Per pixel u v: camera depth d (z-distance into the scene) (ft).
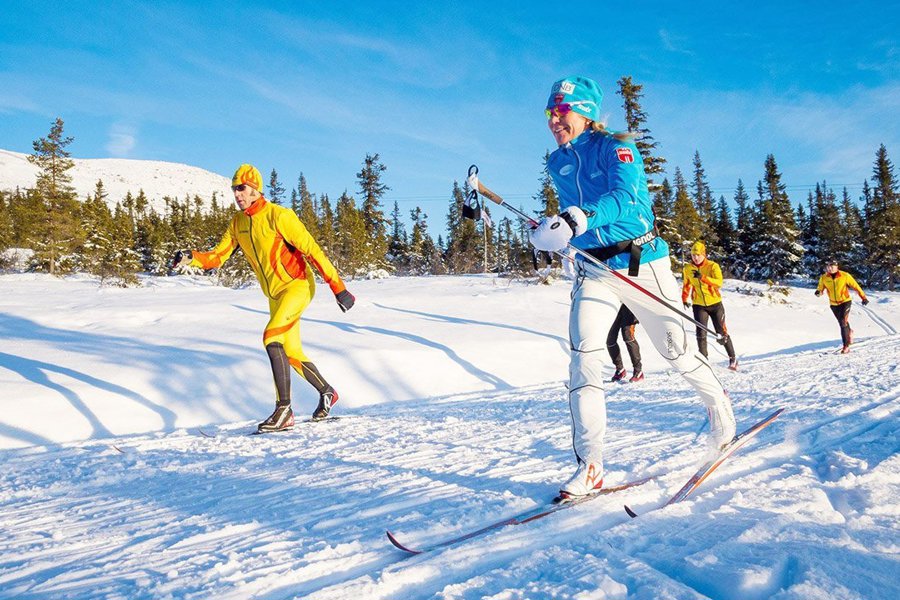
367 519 7.62
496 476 9.66
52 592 5.73
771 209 131.34
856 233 148.97
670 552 6.00
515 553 6.35
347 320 29.58
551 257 8.91
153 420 16.29
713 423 9.71
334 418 16.01
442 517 7.52
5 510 8.71
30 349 21.36
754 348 33.24
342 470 10.39
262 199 15.29
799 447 10.68
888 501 7.33
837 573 5.16
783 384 18.95
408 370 21.79
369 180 141.59
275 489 9.30
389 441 12.85
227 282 66.74
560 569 5.65
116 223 148.97
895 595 4.76
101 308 30.63
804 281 126.21
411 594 5.44
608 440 12.01
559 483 9.17
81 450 12.96
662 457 10.41
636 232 8.64
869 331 41.42
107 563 6.46
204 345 22.40
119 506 8.77
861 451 10.16
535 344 26.61
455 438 13.00
